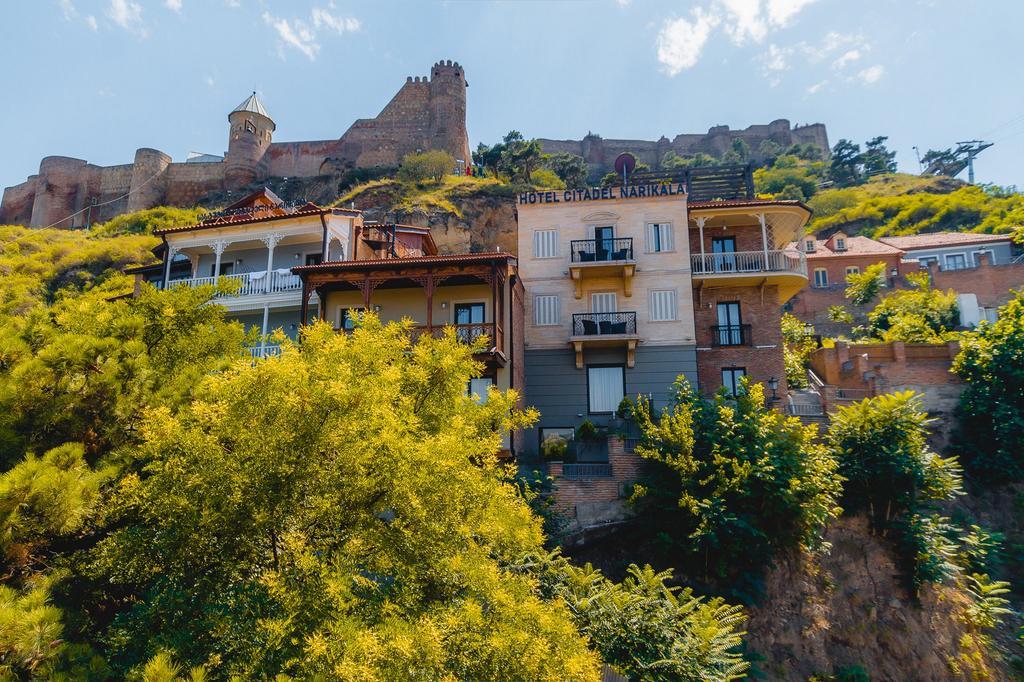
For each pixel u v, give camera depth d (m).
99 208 78.81
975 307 38.81
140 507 10.03
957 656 19.22
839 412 23.09
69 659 8.06
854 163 119.56
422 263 23.89
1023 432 24.42
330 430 9.56
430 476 9.71
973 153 117.38
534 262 28.70
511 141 78.25
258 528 9.21
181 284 14.25
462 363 12.91
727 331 28.86
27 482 8.14
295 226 27.42
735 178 36.62
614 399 26.78
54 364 10.62
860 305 50.47
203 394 10.95
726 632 14.24
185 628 8.87
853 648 18.39
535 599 9.48
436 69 83.69
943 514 23.89
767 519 18.98
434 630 7.83
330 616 8.34
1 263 46.69
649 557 19.47
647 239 28.45
